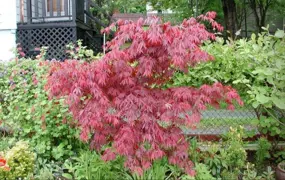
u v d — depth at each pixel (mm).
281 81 4180
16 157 3865
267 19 13188
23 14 9000
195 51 3236
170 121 3236
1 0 8086
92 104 3215
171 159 3355
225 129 5012
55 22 8281
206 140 4863
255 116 5051
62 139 4719
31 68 5215
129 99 3223
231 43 5098
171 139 3285
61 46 8234
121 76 3336
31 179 3844
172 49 3105
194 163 4016
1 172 3701
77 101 3156
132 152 3174
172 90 3469
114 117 3172
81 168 3877
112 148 3467
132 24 3262
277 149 4949
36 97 4707
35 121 4508
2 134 4984
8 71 5297
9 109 4809
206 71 4727
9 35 8195
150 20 3297
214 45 4887
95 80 3268
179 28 3344
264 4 11867
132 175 3645
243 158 4102
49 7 8953
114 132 3428
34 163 4188
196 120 3193
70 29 8242
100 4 13789
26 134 4699
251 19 13898
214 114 5000
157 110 3283
